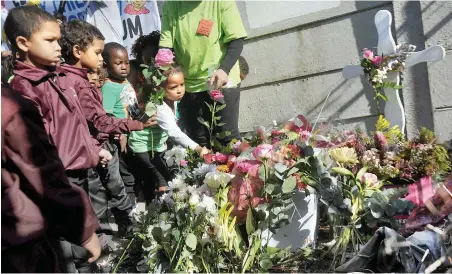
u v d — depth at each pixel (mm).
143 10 5570
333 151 2816
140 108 3857
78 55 3240
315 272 2539
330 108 5023
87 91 3000
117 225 4094
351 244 2645
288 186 2461
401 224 2645
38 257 1894
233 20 4066
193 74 4160
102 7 5629
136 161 4312
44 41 2525
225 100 4031
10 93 1883
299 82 5242
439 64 4375
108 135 3066
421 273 2205
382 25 4184
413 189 2760
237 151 2971
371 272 2285
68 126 2623
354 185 2660
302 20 5164
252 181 2617
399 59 4035
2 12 5164
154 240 2574
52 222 1899
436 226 2551
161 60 3492
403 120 4164
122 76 4168
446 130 4344
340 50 4938
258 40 5512
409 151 3023
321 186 2604
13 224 1796
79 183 2717
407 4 4543
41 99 2527
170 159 3334
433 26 4387
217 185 2633
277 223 2500
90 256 2086
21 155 1815
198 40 4094
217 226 2510
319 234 2926
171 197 2715
